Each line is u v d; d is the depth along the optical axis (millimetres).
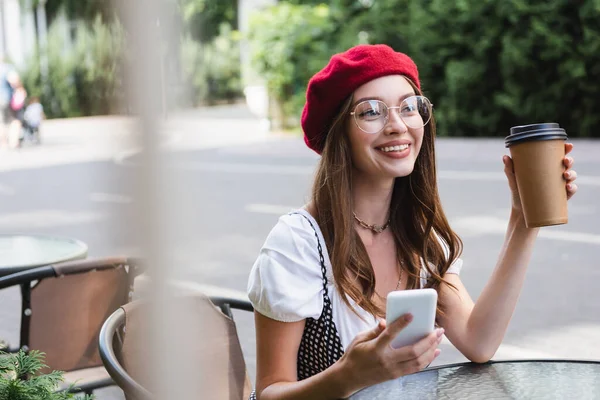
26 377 2387
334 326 2125
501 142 15391
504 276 2211
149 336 2562
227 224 8844
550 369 2121
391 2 17656
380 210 2273
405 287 2289
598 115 15211
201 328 2625
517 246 2186
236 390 2574
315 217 2207
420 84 2275
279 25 19047
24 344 3086
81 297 3170
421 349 1754
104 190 11727
